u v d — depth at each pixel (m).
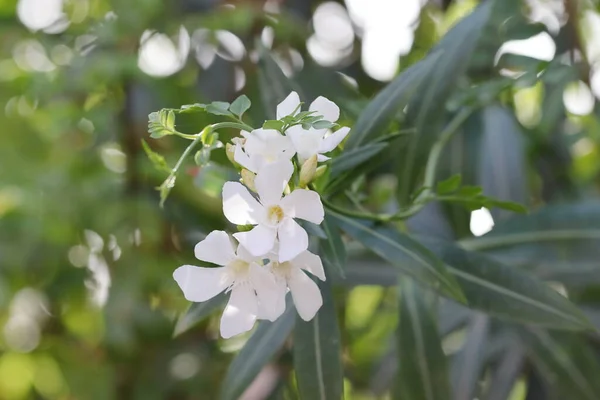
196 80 0.93
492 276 0.62
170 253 0.94
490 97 0.72
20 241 0.95
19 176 0.95
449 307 0.80
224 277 0.51
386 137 0.60
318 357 0.59
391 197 0.81
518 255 0.71
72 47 0.94
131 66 0.86
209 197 0.80
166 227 0.94
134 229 0.92
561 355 0.75
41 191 0.94
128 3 0.89
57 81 0.87
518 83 0.72
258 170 0.51
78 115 0.91
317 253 0.60
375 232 0.60
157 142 0.89
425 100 0.65
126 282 0.92
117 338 0.91
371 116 0.62
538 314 0.61
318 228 0.55
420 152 0.65
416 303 0.67
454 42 0.65
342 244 0.58
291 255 0.49
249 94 0.87
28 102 0.92
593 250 0.70
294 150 0.51
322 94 0.83
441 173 0.82
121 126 0.92
